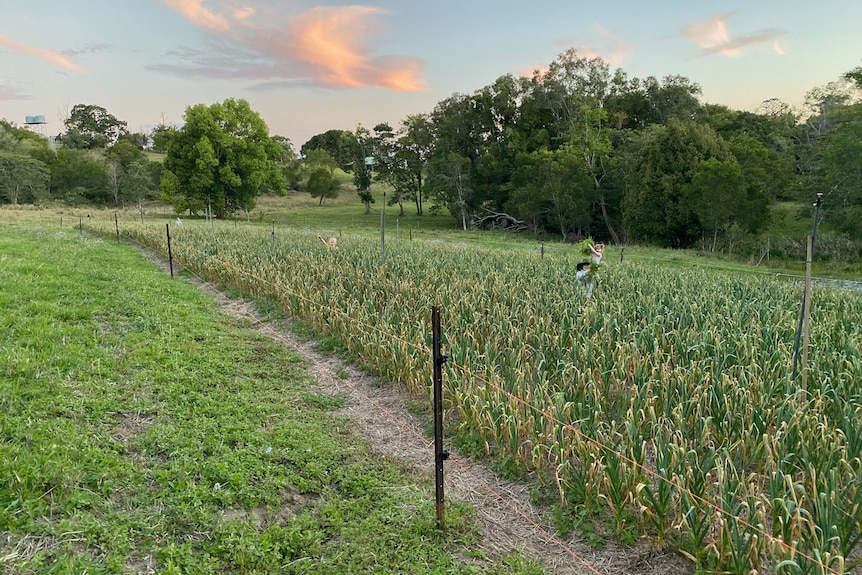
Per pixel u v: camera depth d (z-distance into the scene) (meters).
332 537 5.28
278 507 5.57
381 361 9.45
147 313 11.79
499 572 4.92
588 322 9.90
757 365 7.57
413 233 50.34
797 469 5.73
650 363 8.24
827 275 27.92
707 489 5.57
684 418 6.79
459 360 8.30
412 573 4.81
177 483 5.56
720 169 34.50
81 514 4.81
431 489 6.16
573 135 49.94
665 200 39.59
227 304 15.02
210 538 4.94
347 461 6.63
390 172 71.94
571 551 5.21
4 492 4.85
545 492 6.15
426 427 7.77
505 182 59.09
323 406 8.32
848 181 33.62
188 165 59.84
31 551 4.34
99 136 116.94
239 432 6.84
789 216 46.47
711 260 31.45
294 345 11.39
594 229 52.75
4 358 7.74
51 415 6.47
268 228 39.88
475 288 13.13
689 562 5.04
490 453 6.94
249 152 61.94
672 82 57.44
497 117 62.44
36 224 34.28
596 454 5.82
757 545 4.46
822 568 4.00
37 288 12.09
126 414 6.96
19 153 71.12
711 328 9.48
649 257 31.17
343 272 15.22
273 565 4.73
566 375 8.13
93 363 8.29
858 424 5.65
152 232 27.06
